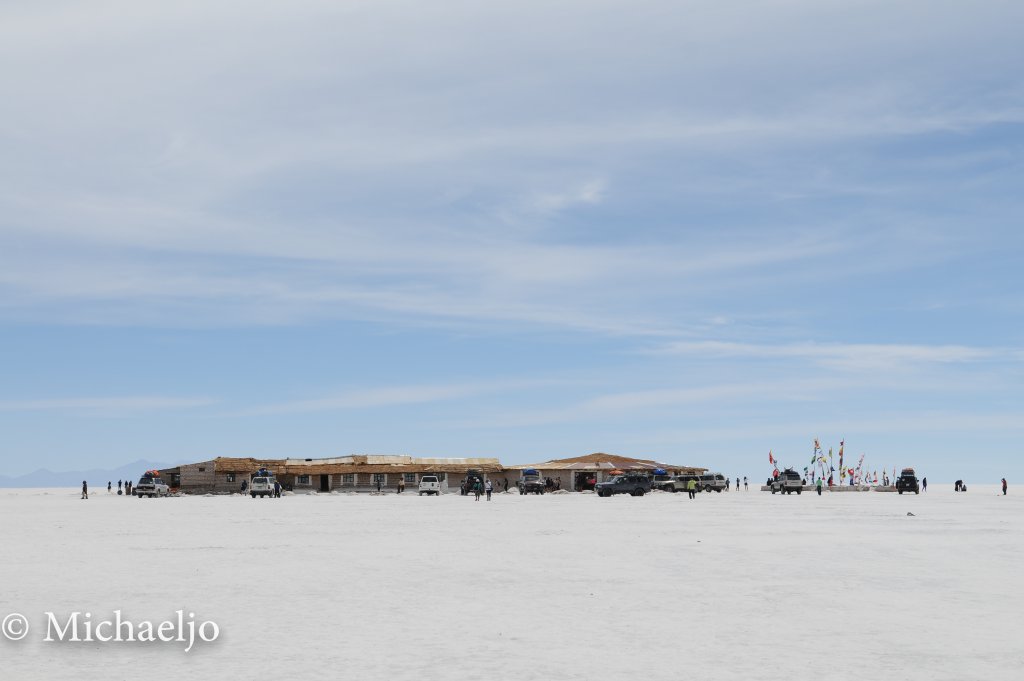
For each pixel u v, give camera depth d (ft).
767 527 148.46
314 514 205.57
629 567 87.51
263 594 69.41
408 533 135.85
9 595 68.74
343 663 46.32
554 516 189.78
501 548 108.47
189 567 87.71
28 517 191.72
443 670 44.70
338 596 68.49
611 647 50.03
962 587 72.59
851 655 47.85
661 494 394.52
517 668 45.09
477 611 61.72
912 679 42.75
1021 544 112.98
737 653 48.44
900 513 199.11
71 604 64.59
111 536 130.11
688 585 74.23
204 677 43.65
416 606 63.87
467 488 407.03
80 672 45.03
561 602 65.51
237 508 248.32
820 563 90.63
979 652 48.49
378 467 443.32
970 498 327.06
